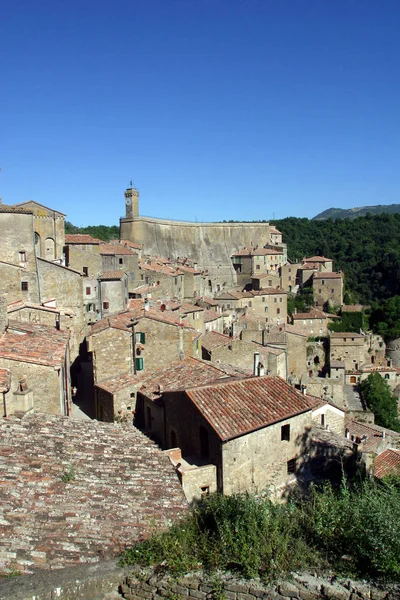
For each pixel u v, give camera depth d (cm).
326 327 11162
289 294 13362
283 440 2456
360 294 15050
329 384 6781
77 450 1511
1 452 1424
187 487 2086
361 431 4119
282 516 1260
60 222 6138
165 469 1516
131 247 10350
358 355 9975
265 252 13838
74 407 3522
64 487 1326
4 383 1662
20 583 1013
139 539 1182
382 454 3041
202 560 1079
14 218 4425
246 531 1133
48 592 998
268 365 4853
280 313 11200
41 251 5944
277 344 6562
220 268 13975
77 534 1170
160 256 12575
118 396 2961
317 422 3438
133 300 5122
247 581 1011
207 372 2920
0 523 1161
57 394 2055
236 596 995
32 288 4312
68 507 1252
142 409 3012
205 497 1533
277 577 1016
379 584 988
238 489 2198
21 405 1662
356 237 17712
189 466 2166
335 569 1048
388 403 7525
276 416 2375
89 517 1233
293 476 2523
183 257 13212
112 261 7519
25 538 1134
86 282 6281
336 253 17075
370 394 7675
